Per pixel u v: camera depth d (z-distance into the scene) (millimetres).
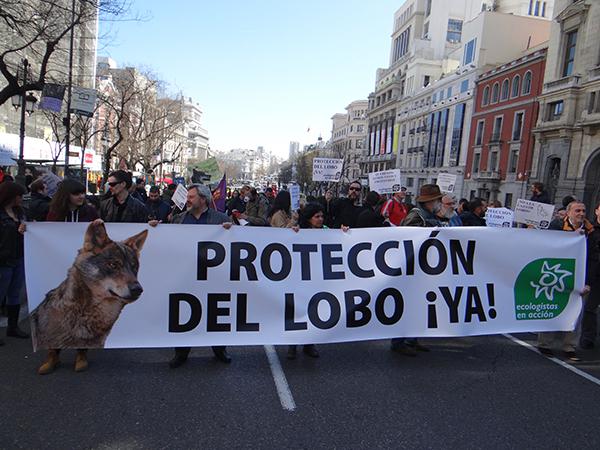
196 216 4918
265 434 3393
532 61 37812
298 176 97625
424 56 67750
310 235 4918
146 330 4457
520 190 38062
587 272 5770
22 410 3537
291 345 4922
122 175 5711
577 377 4852
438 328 5148
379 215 7016
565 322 5484
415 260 5133
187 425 3455
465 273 5258
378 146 81750
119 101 40312
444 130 53844
